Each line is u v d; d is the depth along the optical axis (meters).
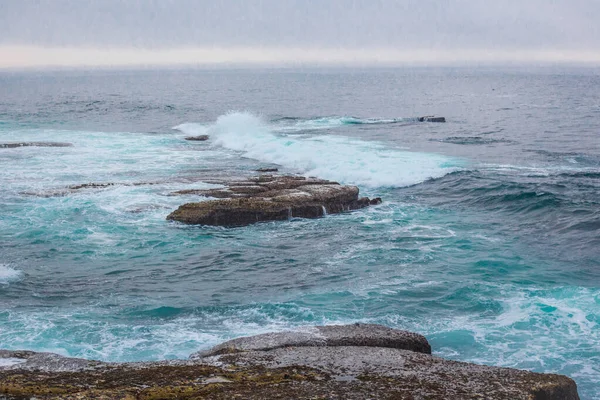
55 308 14.30
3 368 9.45
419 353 10.10
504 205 24.05
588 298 14.59
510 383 8.84
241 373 9.01
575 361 11.69
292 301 14.73
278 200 22.72
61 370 9.35
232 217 21.55
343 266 17.27
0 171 30.62
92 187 26.41
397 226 21.42
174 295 15.18
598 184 27.45
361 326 11.67
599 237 19.53
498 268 16.88
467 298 14.78
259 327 13.18
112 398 7.89
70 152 37.09
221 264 17.55
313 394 8.23
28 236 19.97
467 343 12.49
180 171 31.08
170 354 11.83
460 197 25.70
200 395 8.14
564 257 17.77
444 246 18.97
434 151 37.41
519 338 12.66
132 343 12.34
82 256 18.17
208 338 12.59
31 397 8.05
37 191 25.75
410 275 16.39
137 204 23.70
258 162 34.25
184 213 21.66
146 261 17.80
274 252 18.61
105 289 15.59
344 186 24.52
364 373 9.11
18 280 16.16
